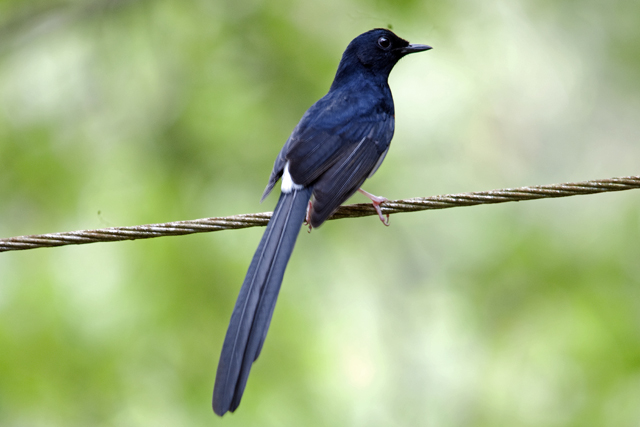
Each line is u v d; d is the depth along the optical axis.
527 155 19.41
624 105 19.64
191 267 13.41
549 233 15.25
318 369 13.23
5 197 15.02
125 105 16.48
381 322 15.38
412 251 16.12
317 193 8.81
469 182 16.92
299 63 16.05
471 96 17.28
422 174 16.50
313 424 12.59
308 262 14.56
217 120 15.69
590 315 13.87
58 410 12.46
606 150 20.05
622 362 13.22
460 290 15.43
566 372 13.44
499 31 17.55
